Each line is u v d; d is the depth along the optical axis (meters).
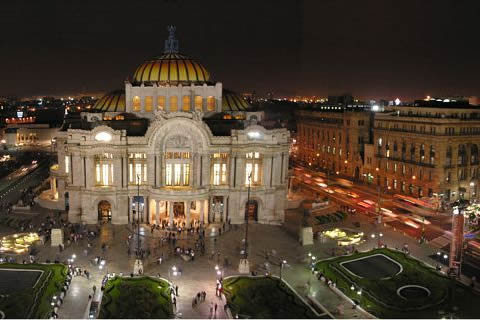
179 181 121.62
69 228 114.75
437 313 75.56
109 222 120.88
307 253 102.12
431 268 92.38
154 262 96.00
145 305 75.88
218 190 121.44
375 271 91.75
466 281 88.19
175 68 134.38
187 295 81.69
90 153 117.50
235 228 117.88
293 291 83.19
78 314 73.75
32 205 135.50
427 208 135.62
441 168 139.62
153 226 114.19
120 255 99.31
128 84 130.62
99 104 138.50
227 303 77.69
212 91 133.62
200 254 100.69
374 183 168.25
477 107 152.00
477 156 147.00
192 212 127.25
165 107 132.38
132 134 124.62
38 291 79.38
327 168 199.25
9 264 91.00
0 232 112.12
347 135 184.00
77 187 120.44
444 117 143.25
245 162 122.94
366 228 119.56
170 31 142.88
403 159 153.12
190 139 119.12
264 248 105.00
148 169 119.00
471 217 121.88
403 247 103.31
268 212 124.12
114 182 119.06
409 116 152.25
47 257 96.69
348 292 82.62
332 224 122.62
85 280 86.69
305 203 142.88
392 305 77.69
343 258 97.62
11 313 71.56
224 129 128.38
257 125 120.94
